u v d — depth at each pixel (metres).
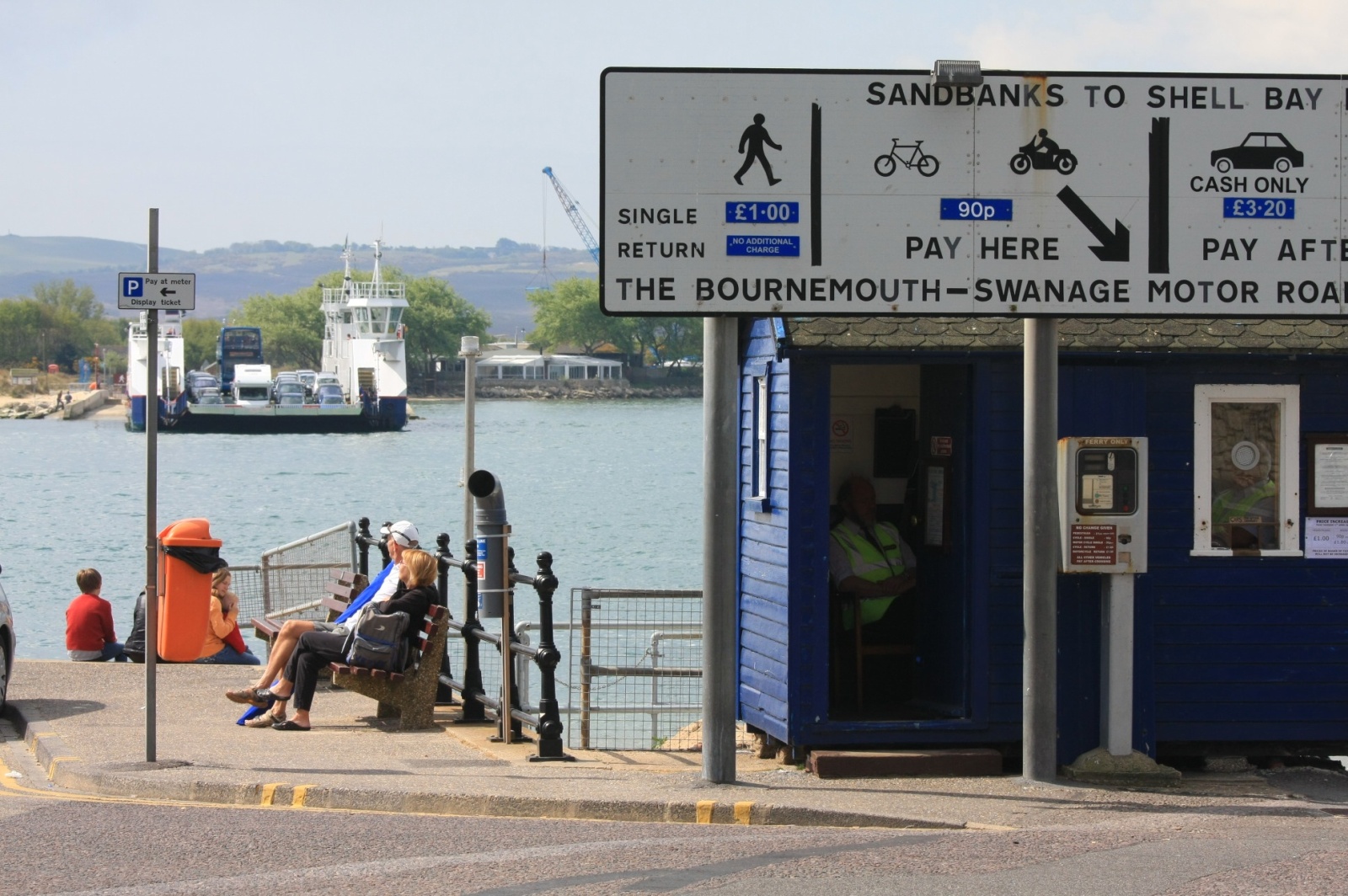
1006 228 13.05
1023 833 11.30
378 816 12.11
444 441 167.38
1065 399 13.98
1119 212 13.10
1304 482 14.41
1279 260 13.22
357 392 186.12
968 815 12.12
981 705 13.97
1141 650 14.05
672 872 9.85
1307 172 13.24
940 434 14.88
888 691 15.80
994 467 13.99
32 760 15.08
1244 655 14.30
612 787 12.88
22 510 89.94
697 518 81.50
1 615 17.08
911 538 15.59
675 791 12.71
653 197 12.84
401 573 16.45
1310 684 14.38
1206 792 13.44
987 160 13.02
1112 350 13.91
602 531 74.25
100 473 123.94
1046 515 13.20
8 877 9.83
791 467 13.77
